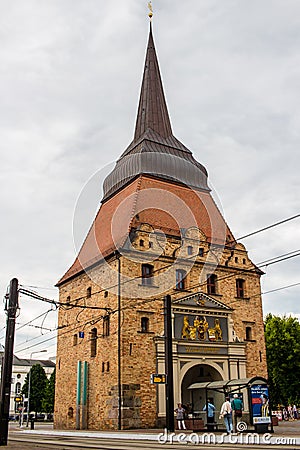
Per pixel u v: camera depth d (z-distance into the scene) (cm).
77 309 4209
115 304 3616
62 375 4312
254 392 2636
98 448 1688
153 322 3644
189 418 3219
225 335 3912
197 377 3978
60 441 2225
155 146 4525
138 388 3447
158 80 5041
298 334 5647
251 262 4284
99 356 3731
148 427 3394
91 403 3744
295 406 5844
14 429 5384
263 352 4072
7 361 2295
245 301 4125
